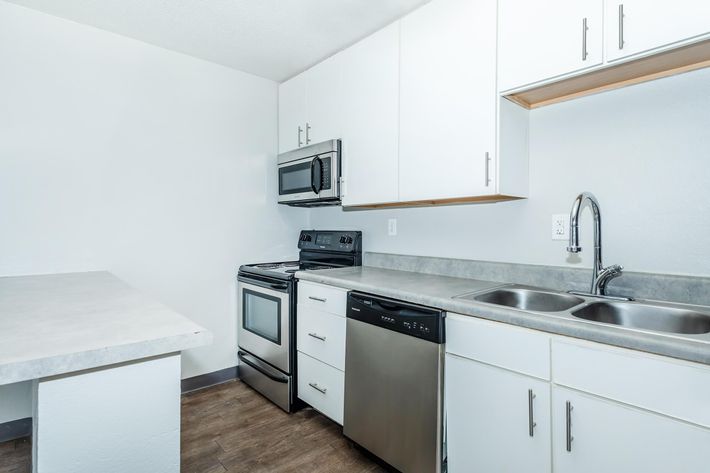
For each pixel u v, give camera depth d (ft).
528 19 5.00
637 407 3.34
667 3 3.97
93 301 4.31
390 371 5.46
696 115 4.55
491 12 5.36
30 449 6.30
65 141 7.09
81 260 7.28
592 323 3.70
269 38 7.82
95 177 7.41
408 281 6.43
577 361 3.71
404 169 6.58
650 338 3.26
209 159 8.87
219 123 9.02
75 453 2.66
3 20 6.52
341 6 6.64
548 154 5.83
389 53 6.84
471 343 4.60
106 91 7.52
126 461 2.86
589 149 5.42
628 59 4.26
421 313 5.08
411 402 5.16
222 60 8.79
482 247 6.70
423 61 6.25
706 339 3.13
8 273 6.59
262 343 8.30
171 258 8.34
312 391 7.20
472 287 5.82
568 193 5.63
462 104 5.71
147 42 7.97
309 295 7.27
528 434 4.08
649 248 4.91
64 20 7.07
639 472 3.33
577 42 4.59
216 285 9.00
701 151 4.52
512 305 5.73
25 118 6.72
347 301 6.25
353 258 8.77
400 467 5.31
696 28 3.79
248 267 8.96
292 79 9.37
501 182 5.40
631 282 4.97
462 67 5.71
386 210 8.43
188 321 3.39
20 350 2.56
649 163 4.90
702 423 3.01
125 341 2.79
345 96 7.79
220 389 8.70
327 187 8.00
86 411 2.70
